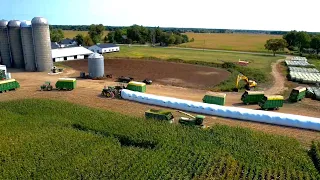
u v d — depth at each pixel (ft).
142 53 406.62
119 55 373.61
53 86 195.42
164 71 261.85
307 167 89.25
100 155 95.40
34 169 85.56
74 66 285.64
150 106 153.28
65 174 83.05
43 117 128.57
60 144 101.81
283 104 161.38
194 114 142.20
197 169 86.74
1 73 210.18
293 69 274.16
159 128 116.78
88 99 164.96
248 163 90.84
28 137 106.63
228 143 104.22
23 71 250.16
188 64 307.99
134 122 123.85
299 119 125.49
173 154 95.35
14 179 80.94
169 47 540.52
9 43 260.83
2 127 115.75
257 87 202.28
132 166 88.17
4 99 163.22
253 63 326.24
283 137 111.65
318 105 159.63
